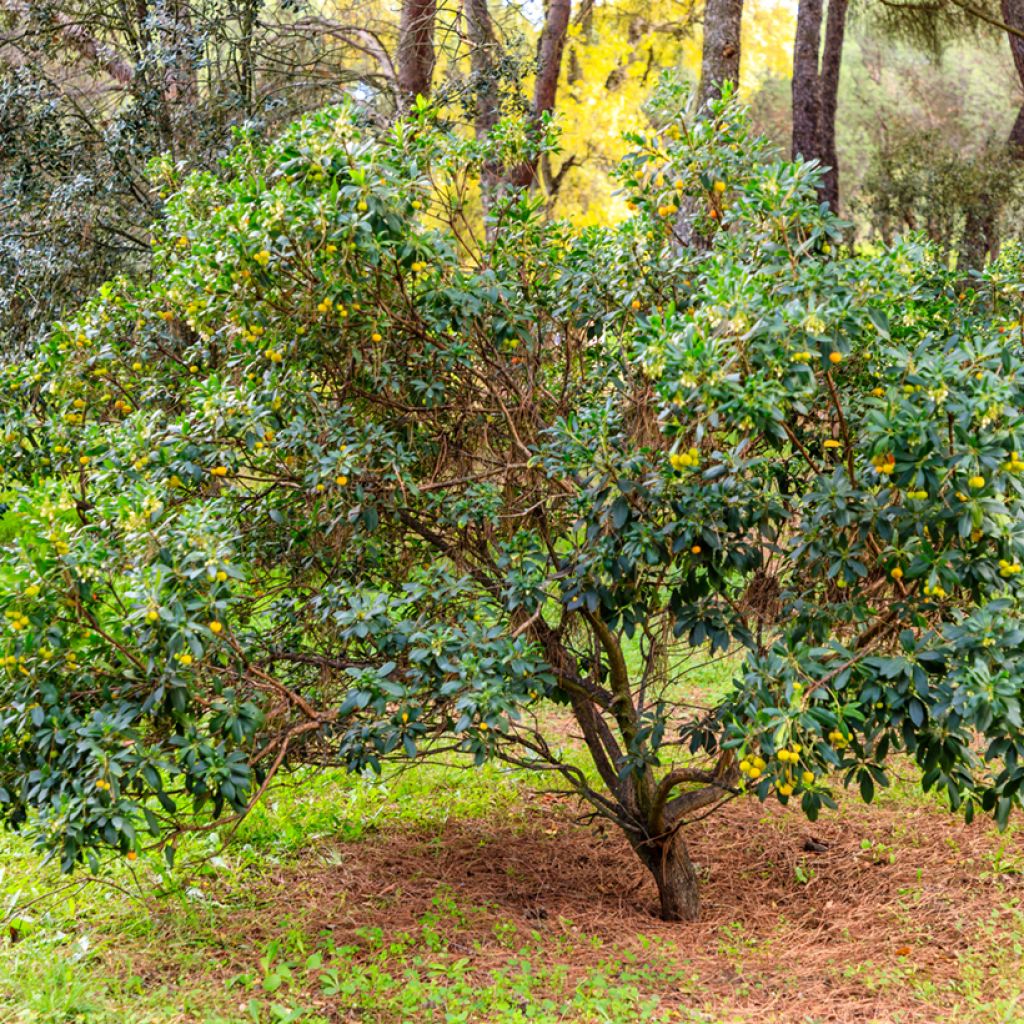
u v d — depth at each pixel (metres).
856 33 18.55
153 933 3.66
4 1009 3.02
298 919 3.85
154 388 4.19
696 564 3.31
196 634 3.00
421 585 3.54
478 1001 3.21
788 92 19.94
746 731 3.02
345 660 3.78
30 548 2.91
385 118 8.95
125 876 4.08
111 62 9.26
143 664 3.03
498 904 4.14
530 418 4.09
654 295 3.83
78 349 4.14
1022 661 2.79
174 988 3.28
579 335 4.14
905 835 4.66
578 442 3.36
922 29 14.20
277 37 9.34
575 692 4.05
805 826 4.91
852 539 3.21
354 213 3.21
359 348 3.71
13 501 3.17
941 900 3.98
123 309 4.22
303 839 4.57
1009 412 2.82
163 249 4.31
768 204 3.17
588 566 3.46
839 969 3.51
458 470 4.10
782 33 18.58
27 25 9.08
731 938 3.89
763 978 3.50
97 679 3.14
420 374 3.86
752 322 2.85
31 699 2.99
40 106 8.56
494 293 3.72
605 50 15.78
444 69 10.26
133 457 3.51
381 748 3.37
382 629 3.43
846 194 18.89
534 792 5.28
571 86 15.87
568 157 16.12
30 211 8.38
